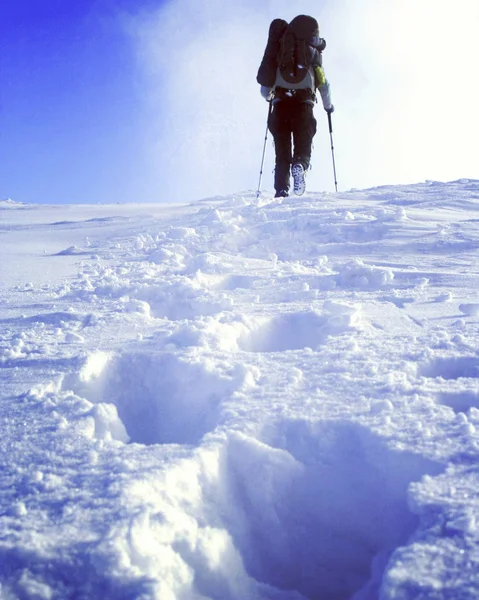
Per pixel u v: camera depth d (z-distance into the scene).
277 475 1.49
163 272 3.95
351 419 1.59
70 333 2.44
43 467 1.44
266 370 1.97
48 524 1.23
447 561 1.09
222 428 1.59
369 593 1.30
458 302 2.82
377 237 4.54
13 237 6.76
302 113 6.66
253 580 1.35
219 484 1.46
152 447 1.51
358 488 1.50
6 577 1.11
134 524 1.19
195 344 2.27
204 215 6.37
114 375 2.15
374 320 2.55
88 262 4.73
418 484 1.31
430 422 1.56
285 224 4.95
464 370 1.97
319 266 3.84
